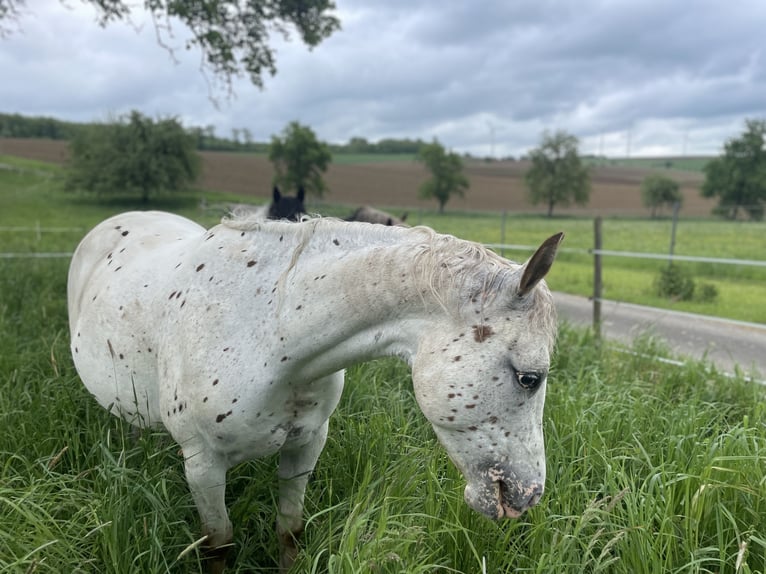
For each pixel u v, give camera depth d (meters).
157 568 1.86
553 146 50.12
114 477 2.07
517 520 2.27
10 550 1.82
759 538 2.05
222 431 1.88
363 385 3.31
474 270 1.58
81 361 2.51
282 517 2.21
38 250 11.13
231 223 2.06
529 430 1.57
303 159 43.34
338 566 1.74
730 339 6.46
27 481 2.33
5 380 3.28
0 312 4.93
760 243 18.27
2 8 6.80
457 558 2.08
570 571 1.93
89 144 36.69
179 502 2.21
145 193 36.34
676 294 9.41
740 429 2.48
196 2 6.44
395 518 2.06
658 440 2.77
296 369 1.85
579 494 2.34
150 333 2.13
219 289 1.92
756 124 45.34
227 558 2.21
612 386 3.58
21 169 43.06
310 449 2.15
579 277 11.80
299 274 1.82
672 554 2.02
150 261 2.38
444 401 1.55
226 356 1.85
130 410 2.34
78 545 1.99
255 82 7.78
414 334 1.66
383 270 1.69
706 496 2.11
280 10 7.56
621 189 61.59
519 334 1.51
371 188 53.34
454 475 2.37
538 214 43.97
